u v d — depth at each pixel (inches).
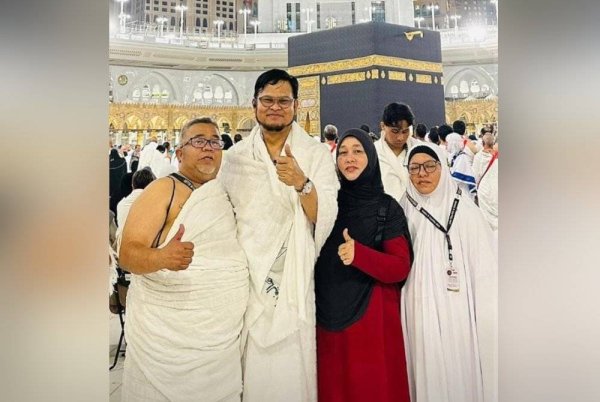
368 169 79.6
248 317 78.7
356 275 79.6
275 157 78.7
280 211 77.8
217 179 78.5
